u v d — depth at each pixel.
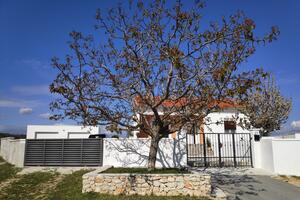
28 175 14.47
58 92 10.86
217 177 14.62
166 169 12.83
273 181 13.95
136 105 12.51
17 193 11.74
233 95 10.30
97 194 10.62
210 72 10.94
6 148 22.39
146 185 10.73
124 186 10.75
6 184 13.18
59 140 16.56
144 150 15.68
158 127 12.25
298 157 15.62
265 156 16.88
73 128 32.53
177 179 10.74
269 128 26.56
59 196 10.89
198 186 10.71
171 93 11.83
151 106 11.50
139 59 11.64
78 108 11.38
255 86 10.66
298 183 13.66
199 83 10.92
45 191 11.80
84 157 16.14
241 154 18.84
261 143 17.48
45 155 16.52
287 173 15.53
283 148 15.86
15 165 17.36
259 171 16.25
